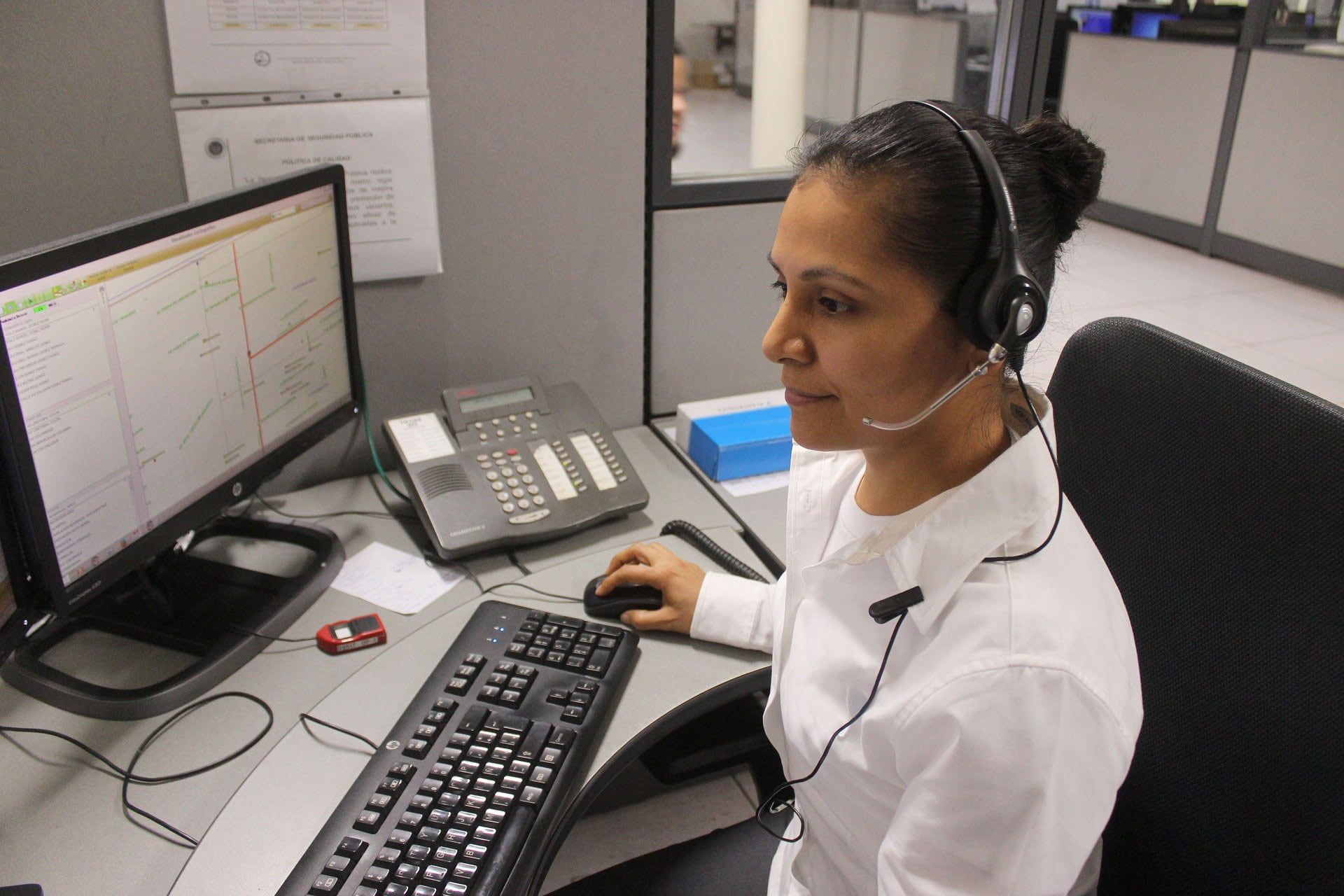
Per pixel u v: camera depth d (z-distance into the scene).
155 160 1.07
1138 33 3.68
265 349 1.03
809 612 0.75
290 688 0.91
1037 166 0.59
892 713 0.60
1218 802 0.70
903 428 0.62
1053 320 0.70
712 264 1.41
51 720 0.86
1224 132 3.16
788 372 0.62
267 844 0.73
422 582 1.07
